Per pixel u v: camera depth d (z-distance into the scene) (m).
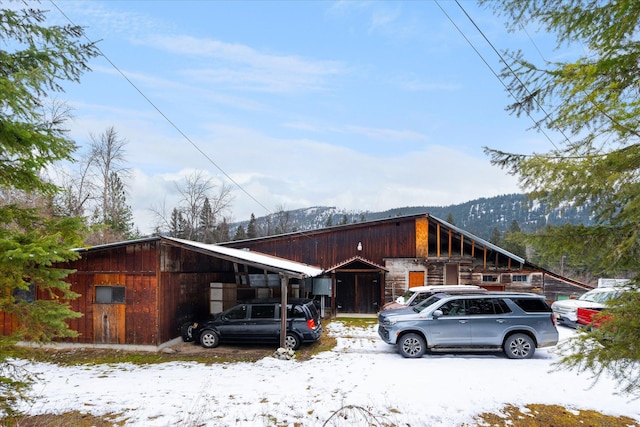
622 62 3.95
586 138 4.14
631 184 3.78
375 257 21.47
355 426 6.46
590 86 4.11
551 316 11.11
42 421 6.49
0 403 4.77
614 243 3.97
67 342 12.64
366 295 20.83
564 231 4.23
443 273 20.91
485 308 11.38
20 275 4.52
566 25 4.22
